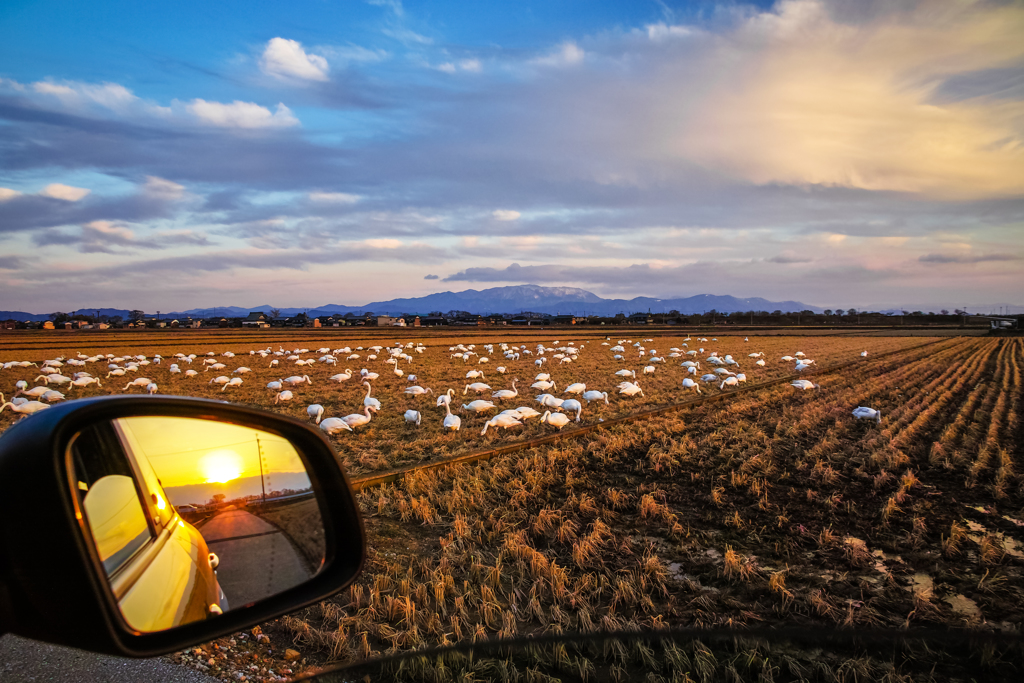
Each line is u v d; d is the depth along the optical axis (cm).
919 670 494
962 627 547
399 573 680
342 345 6769
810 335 9244
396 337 8862
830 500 955
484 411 2014
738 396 2425
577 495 1028
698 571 704
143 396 276
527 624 566
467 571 695
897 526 870
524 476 1128
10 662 415
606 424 1716
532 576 677
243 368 3466
